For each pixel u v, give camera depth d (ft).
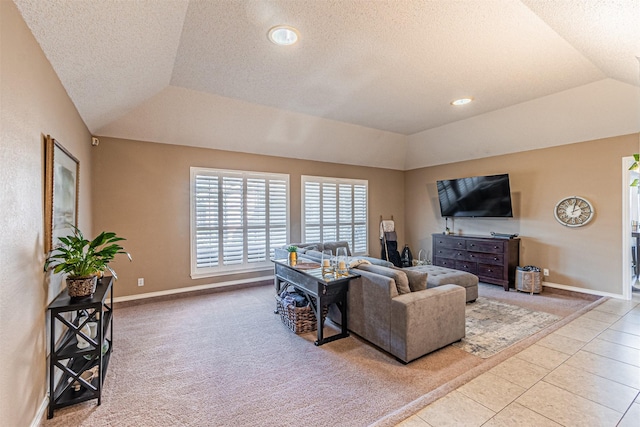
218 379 7.59
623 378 7.00
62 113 7.69
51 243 6.55
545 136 14.70
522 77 10.82
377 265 10.66
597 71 10.38
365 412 6.34
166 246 14.24
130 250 13.43
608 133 13.14
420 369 8.06
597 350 8.38
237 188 16.01
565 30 7.29
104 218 12.91
